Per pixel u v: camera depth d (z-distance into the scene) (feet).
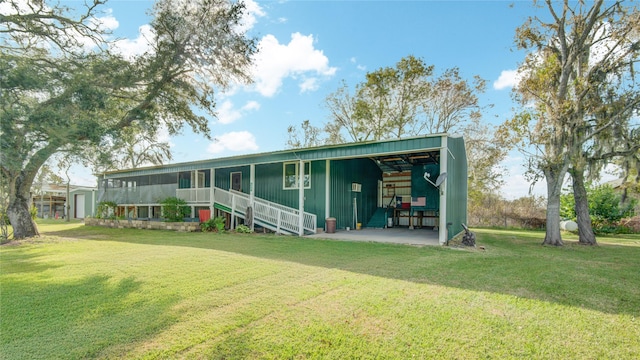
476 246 29.22
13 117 22.75
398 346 9.00
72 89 26.23
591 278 16.83
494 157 63.46
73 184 92.68
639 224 46.57
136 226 50.16
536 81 33.73
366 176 51.49
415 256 22.74
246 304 12.12
